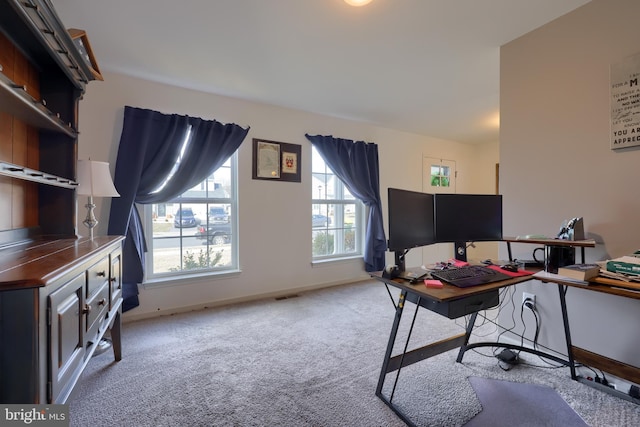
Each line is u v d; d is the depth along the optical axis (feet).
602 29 5.28
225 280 9.96
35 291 2.51
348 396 5.11
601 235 5.40
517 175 6.65
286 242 11.15
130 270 8.18
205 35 6.32
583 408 4.79
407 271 5.15
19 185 4.96
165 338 7.32
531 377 5.68
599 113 5.38
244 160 10.19
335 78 8.44
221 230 10.17
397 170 14.10
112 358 6.32
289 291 11.26
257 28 6.07
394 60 7.42
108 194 6.33
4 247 4.24
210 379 5.59
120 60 7.41
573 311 5.93
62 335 2.93
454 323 8.41
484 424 4.47
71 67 5.21
